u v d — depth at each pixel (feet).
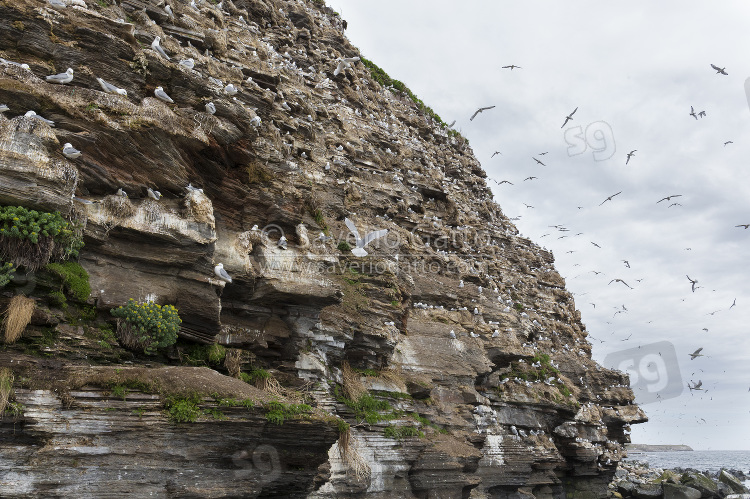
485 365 94.68
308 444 46.42
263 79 78.64
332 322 67.15
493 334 104.83
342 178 97.45
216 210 58.34
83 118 45.37
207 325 51.19
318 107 102.12
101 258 45.39
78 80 48.57
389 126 131.95
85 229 43.47
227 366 53.26
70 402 36.55
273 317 60.90
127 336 44.65
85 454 36.19
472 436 85.25
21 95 43.06
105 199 45.68
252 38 90.43
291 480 46.55
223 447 42.14
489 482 92.48
